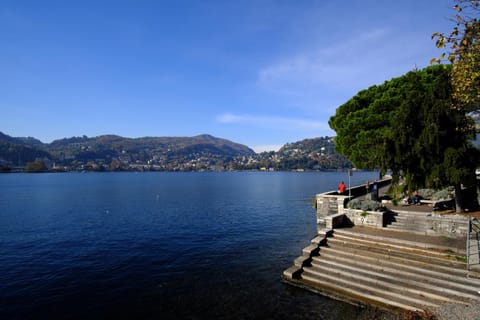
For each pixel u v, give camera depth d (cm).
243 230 2625
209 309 1155
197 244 2164
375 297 1076
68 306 1220
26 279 1514
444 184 1510
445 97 1448
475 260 1089
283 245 2069
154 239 2338
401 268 1179
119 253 1962
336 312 1062
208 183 10725
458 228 1375
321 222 2417
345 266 1274
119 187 8519
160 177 16225
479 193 1755
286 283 1327
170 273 1570
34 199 5353
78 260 1822
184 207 4256
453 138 1443
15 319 1123
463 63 932
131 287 1398
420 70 2144
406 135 1541
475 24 750
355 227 1661
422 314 848
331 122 2833
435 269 1121
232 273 1534
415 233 1481
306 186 8881
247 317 1077
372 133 2128
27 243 2242
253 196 5891
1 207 4297
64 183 10231
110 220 3219
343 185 2617
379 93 2303
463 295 973
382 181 3922
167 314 1134
